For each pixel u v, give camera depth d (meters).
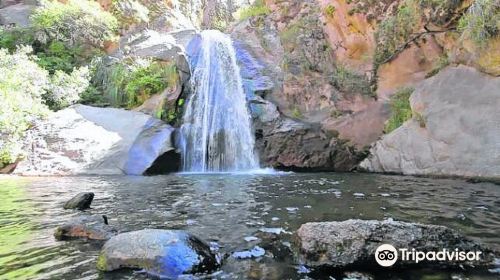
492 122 8.80
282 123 13.66
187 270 3.15
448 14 10.61
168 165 12.33
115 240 3.45
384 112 12.86
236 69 16.23
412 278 3.01
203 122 14.50
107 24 18.47
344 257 3.24
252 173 11.76
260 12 19.00
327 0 14.62
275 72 16.03
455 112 9.58
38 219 5.18
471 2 9.91
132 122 13.09
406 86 12.47
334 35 14.41
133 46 18.06
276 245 3.88
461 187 7.52
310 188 7.82
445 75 10.48
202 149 13.78
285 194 7.07
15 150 11.60
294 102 14.76
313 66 14.59
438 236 3.45
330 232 3.44
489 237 3.94
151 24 21.61
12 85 12.55
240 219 5.02
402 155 10.52
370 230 3.40
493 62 9.32
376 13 13.01
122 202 6.43
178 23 22.72
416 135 10.30
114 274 3.14
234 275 3.12
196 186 8.48
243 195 7.05
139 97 15.10
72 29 18.05
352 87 13.59
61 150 11.94
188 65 15.45
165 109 14.22
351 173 11.18
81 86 15.30
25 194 7.43
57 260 3.49
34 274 3.17
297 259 3.42
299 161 12.86
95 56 17.58
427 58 11.98
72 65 17.25
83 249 3.81
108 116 13.34
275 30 17.47
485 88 9.38
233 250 3.74
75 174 11.33
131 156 11.93
